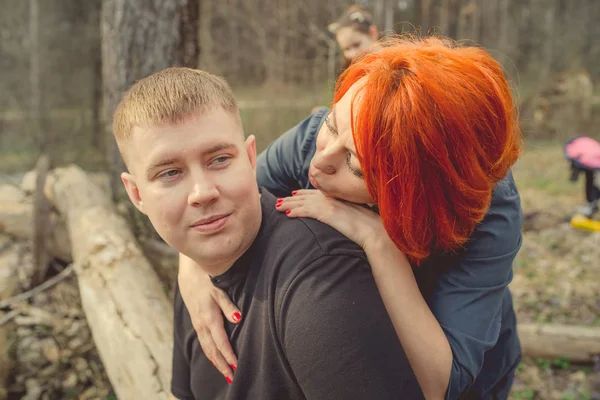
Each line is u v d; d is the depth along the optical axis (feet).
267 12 34.37
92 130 38.65
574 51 64.64
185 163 2.90
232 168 2.99
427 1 41.14
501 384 4.74
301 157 4.57
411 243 3.17
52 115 39.75
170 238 3.06
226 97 3.08
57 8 42.01
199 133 2.87
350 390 2.60
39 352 10.59
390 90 2.94
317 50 27.20
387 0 30.35
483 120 3.01
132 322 7.68
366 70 3.19
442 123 2.88
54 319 11.56
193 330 3.90
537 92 42.68
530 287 14.46
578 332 10.66
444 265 3.88
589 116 41.27
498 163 3.17
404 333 3.30
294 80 32.58
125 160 3.16
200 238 3.00
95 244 10.11
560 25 67.05
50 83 41.45
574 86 41.32
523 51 65.92
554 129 40.75
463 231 3.33
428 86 2.87
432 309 3.83
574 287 14.38
